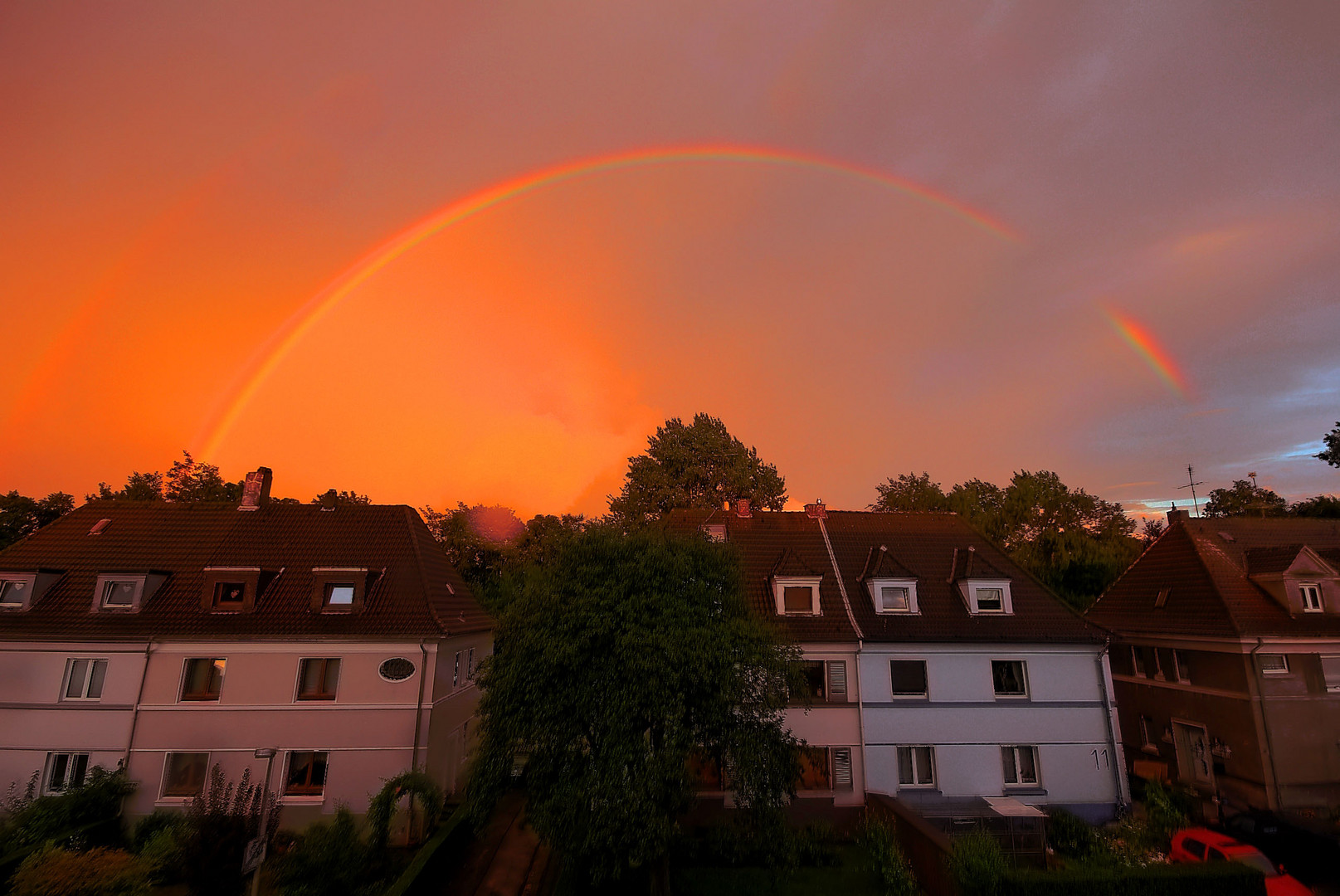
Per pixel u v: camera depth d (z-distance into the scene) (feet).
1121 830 69.77
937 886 54.03
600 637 51.29
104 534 88.38
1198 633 82.43
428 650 76.18
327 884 54.29
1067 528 145.28
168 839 61.31
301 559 86.38
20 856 55.01
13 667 73.72
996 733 77.05
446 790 81.10
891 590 85.46
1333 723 75.31
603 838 46.37
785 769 53.72
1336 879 58.85
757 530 99.04
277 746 72.59
